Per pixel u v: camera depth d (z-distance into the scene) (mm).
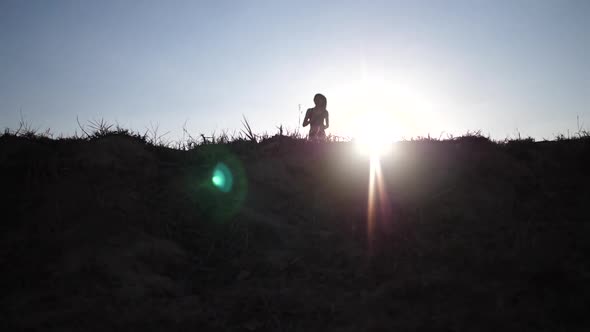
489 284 5316
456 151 9586
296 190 8250
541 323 4418
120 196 6867
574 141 10227
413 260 6172
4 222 6332
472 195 8359
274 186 8180
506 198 8406
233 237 6633
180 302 5027
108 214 6398
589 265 5746
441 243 6641
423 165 9117
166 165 8195
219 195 7477
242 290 5355
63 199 6676
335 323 4582
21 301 4797
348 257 6293
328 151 9375
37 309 4652
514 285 5238
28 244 5859
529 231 7000
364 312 4785
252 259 6199
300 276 5801
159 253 5926
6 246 5836
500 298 4922
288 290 5344
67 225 6219
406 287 5270
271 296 5137
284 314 4777
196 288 5449
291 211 7668
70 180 7055
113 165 7586
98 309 4672
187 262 6012
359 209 7797
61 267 5410
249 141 9406
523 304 4797
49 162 7363
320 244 6699
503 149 10016
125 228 6223
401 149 9664
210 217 7016
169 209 7004
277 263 6109
